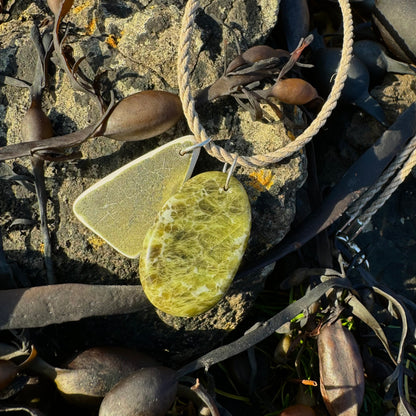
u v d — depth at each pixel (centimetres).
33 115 25
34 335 26
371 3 33
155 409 24
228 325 27
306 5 30
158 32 27
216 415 24
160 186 25
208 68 27
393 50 31
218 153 24
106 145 26
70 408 26
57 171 26
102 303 25
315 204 28
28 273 25
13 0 28
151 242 23
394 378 26
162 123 24
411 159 28
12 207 26
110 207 25
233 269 24
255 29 28
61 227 26
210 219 24
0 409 24
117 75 26
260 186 26
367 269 29
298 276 28
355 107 31
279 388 29
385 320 28
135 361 25
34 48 27
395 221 31
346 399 25
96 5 27
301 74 29
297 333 28
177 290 24
